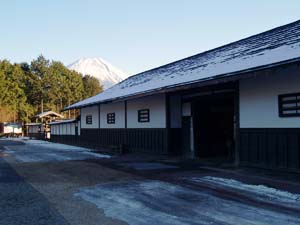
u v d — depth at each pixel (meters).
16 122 69.00
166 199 8.01
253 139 12.65
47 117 50.94
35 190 9.31
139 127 20.81
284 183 9.66
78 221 6.38
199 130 17.33
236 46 18.05
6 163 16.05
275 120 11.80
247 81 12.99
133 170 13.02
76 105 29.48
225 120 17.84
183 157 17.58
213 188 9.16
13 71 77.50
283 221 6.18
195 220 6.32
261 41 15.79
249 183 9.74
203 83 12.84
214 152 17.61
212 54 19.62
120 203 7.71
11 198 8.33
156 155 18.83
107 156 19.34
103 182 10.48
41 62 78.94
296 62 9.21
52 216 6.73
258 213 6.71
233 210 6.95
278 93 11.69
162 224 6.12
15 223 6.28
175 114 18.34
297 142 11.01
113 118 24.56
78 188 9.55
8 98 70.75
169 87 15.01
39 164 15.53
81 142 31.16
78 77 86.38
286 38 13.52
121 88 25.98
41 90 76.12
